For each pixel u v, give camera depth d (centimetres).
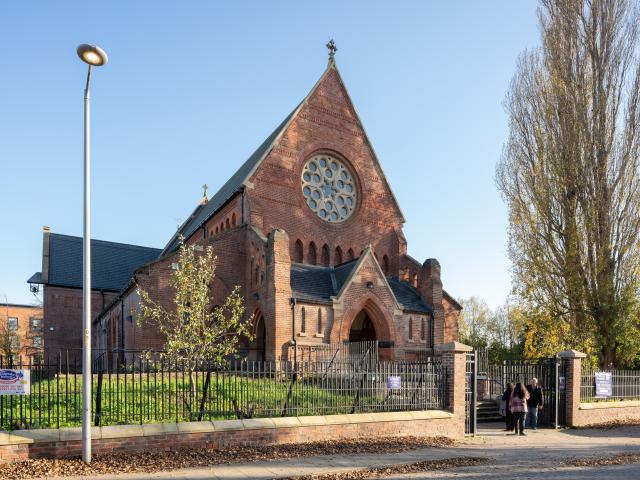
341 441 1433
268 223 2939
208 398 1555
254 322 2755
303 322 2512
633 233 2717
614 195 2803
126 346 3347
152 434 1217
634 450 1513
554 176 2928
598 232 2791
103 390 1571
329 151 3278
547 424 2064
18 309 6412
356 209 3331
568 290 2795
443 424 1653
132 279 2898
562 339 2834
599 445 1608
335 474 1102
